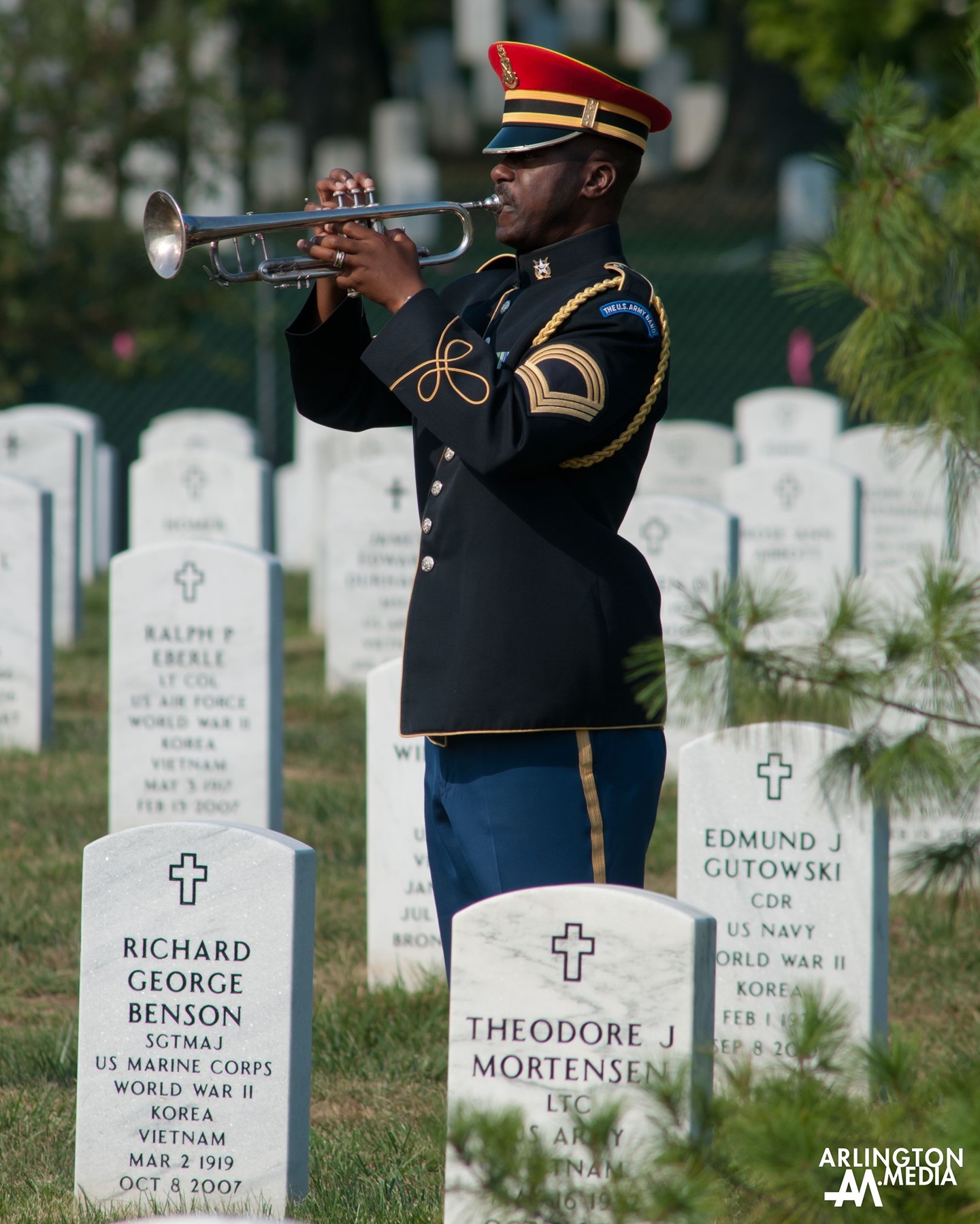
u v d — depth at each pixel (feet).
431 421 38.83
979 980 69.31
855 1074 33.47
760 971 57.72
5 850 84.69
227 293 185.98
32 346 177.68
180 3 188.65
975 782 32.58
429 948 70.49
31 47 175.11
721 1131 31.96
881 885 57.06
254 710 88.07
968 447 33.01
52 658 107.14
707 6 518.37
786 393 203.82
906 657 32.96
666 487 156.56
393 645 122.62
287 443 234.17
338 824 90.68
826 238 33.19
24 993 68.13
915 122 32.12
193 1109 47.16
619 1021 40.47
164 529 130.82
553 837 41.27
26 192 177.47
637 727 42.22
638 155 42.73
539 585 40.88
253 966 46.73
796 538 126.00
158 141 182.91
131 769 88.74
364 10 405.18
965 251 32.04
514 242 42.55
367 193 41.60
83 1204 47.39
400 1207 47.14
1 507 104.17
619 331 40.45
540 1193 33.78
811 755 56.75
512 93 42.27
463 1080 41.22
